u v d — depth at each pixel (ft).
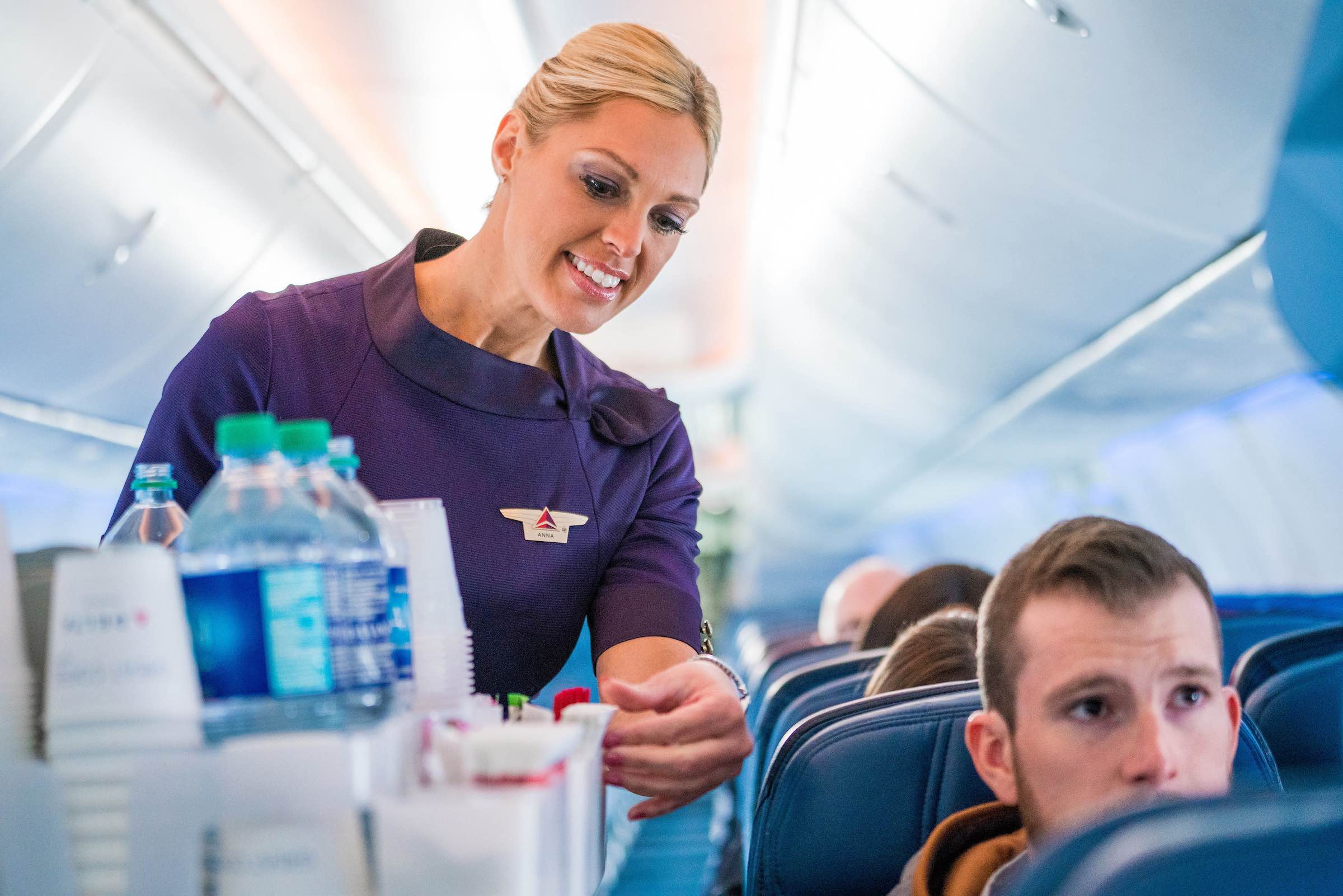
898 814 4.04
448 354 4.81
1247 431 31.73
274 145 15.20
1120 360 21.22
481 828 2.39
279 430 2.94
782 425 40.45
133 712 2.49
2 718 2.58
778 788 4.11
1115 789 3.17
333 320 4.91
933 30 12.14
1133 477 39.19
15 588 2.76
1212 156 12.11
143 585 2.55
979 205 15.98
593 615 5.14
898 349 25.52
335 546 2.95
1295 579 34.42
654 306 32.07
